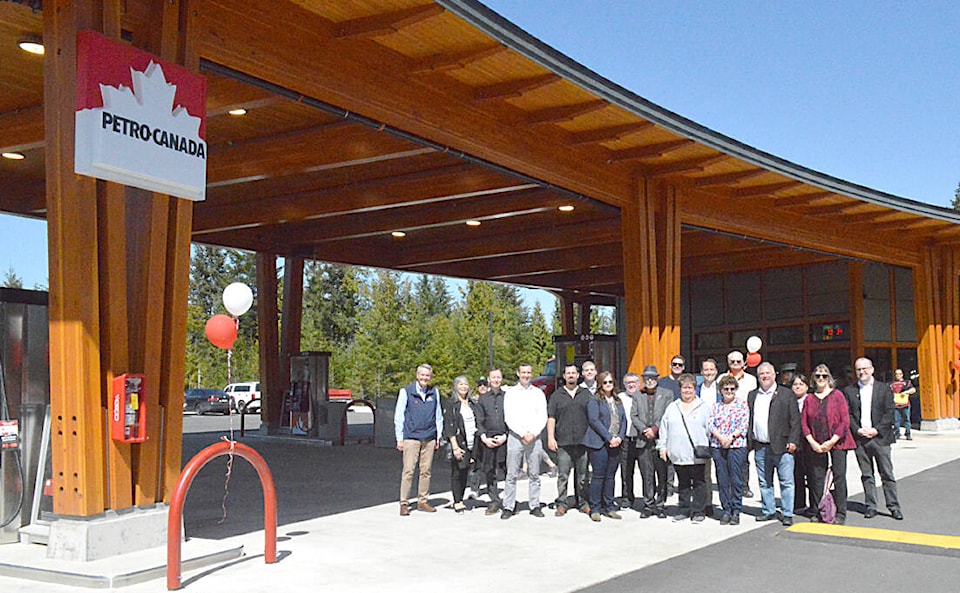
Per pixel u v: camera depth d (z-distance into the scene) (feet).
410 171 52.85
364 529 32.50
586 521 34.40
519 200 58.44
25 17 27.09
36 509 27.43
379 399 69.31
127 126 24.26
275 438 73.31
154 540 25.68
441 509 37.45
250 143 44.93
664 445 34.12
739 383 36.47
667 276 50.80
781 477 32.81
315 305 234.99
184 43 26.84
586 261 81.25
